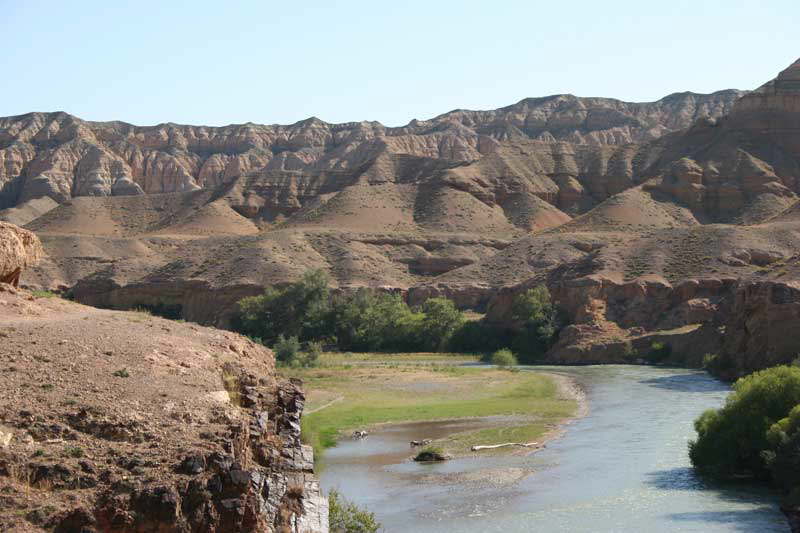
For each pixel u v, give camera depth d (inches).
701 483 1441.9
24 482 549.0
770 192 6983.3
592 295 4426.7
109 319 1106.7
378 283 6077.8
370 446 1849.2
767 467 1386.6
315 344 4175.7
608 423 2124.8
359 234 6791.3
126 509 537.6
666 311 4284.0
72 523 522.3
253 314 4990.2
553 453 1749.5
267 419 807.1
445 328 4724.4
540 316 4407.0
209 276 5915.4
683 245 4837.6
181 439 633.0
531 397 2650.1
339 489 1449.3
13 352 797.2
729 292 3951.8
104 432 636.1
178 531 541.0
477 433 1999.3
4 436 594.9
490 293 5733.3
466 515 1278.3
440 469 1608.0
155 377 794.2
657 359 3843.5
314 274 5049.2
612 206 6801.2
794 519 1200.2
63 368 773.9
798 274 3161.9
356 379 3065.9
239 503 568.1
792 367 1566.2
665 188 7194.9
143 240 7431.1
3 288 1158.3
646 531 1181.1
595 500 1353.3
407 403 2503.7
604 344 4040.4
